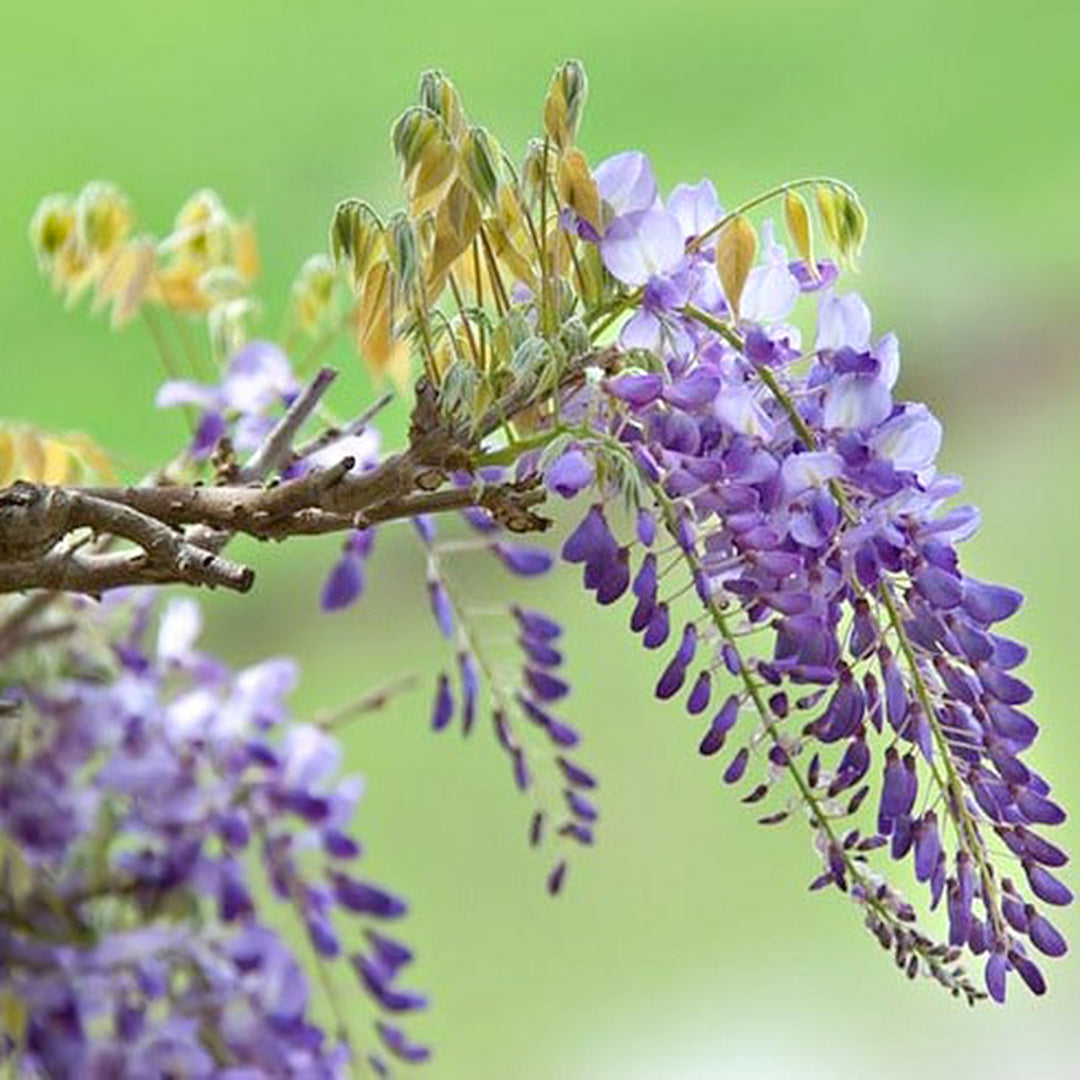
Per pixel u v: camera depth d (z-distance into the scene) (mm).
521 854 3941
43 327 4652
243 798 2254
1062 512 4520
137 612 2287
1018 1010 3826
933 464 1897
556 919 3885
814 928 3920
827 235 1931
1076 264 4891
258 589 4094
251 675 2277
